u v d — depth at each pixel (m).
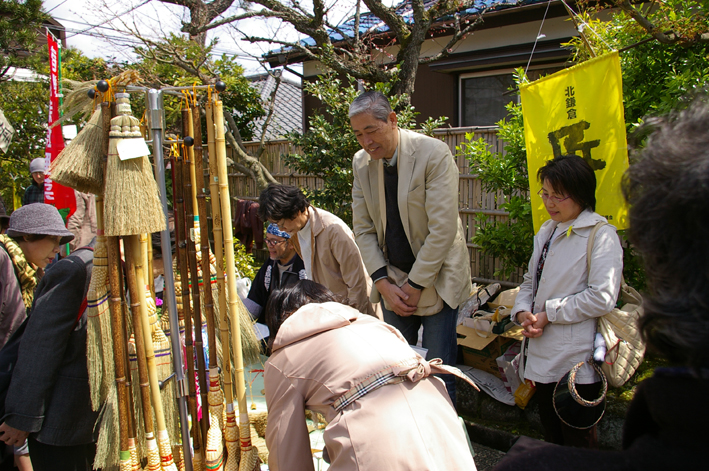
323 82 5.28
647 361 2.87
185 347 1.93
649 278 0.63
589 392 2.10
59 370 1.92
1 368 2.02
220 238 1.86
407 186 2.42
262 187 6.54
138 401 1.87
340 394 1.47
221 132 1.81
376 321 1.71
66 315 1.86
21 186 6.44
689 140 0.60
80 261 1.90
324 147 5.02
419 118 7.47
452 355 2.66
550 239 2.25
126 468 1.80
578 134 2.54
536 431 2.81
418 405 1.46
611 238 2.04
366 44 7.00
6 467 2.77
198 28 6.12
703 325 0.54
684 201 0.56
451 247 2.54
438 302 2.54
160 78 6.77
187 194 1.85
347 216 4.85
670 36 2.88
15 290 2.68
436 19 6.24
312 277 2.74
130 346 1.89
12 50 6.72
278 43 6.22
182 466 1.98
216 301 1.94
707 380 0.55
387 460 1.34
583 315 2.02
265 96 10.07
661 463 0.57
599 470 0.61
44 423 1.90
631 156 0.68
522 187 3.44
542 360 2.18
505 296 3.26
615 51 2.36
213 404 1.92
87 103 1.88
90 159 1.66
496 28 6.47
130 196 1.61
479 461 2.76
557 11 5.72
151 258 2.00
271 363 1.63
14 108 6.66
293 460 1.50
